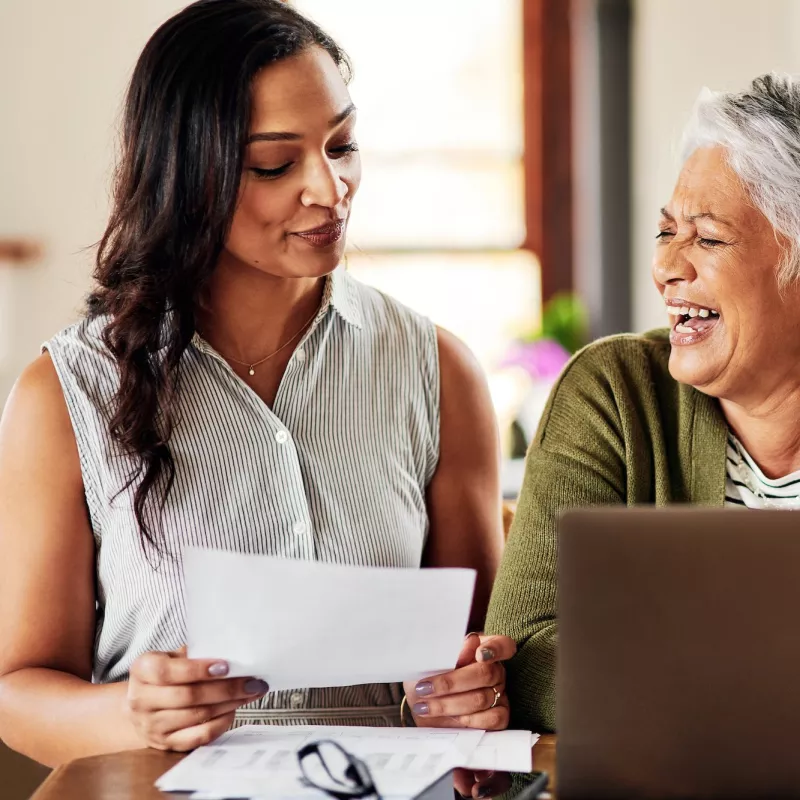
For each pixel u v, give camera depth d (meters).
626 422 1.44
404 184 4.11
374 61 4.05
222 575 1.00
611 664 0.90
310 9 4.00
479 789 1.02
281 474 1.39
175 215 1.32
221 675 1.07
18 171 3.44
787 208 1.27
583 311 4.14
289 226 1.30
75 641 1.37
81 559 1.38
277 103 1.27
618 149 4.04
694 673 0.89
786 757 0.88
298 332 1.45
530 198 4.17
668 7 3.86
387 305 1.56
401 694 1.43
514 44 4.11
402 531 1.46
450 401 1.56
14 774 1.86
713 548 0.89
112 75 3.46
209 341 1.42
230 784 1.01
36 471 1.35
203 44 1.28
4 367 3.43
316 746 1.11
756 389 1.34
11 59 3.42
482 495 1.57
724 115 1.32
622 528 0.89
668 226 1.37
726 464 1.42
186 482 1.37
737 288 1.29
